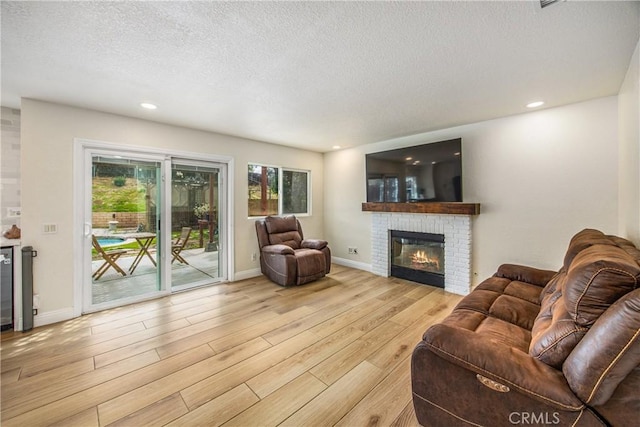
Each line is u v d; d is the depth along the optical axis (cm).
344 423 150
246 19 149
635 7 139
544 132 300
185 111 302
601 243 168
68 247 283
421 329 260
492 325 176
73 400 166
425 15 146
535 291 230
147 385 180
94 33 162
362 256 496
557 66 203
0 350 221
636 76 179
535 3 137
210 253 408
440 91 249
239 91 247
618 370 93
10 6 137
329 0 135
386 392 174
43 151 269
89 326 264
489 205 341
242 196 431
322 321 277
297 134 407
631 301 93
